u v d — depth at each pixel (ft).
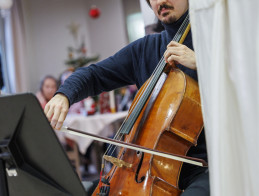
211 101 2.80
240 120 2.72
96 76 5.68
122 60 5.81
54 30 22.50
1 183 3.62
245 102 2.59
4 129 3.40
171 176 4.46
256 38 2.52
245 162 2.74
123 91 14.06
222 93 2.68
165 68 5.17
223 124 2.68
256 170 2.58
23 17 21.38
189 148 4.70
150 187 4.18
